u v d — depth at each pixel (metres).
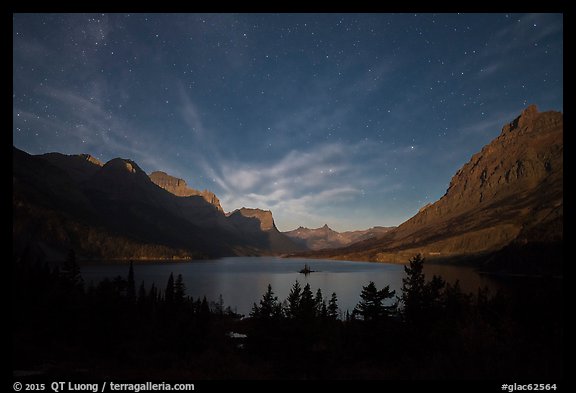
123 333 34.16
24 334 28.70
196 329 32.72
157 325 39.41
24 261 63.34
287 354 20.33
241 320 78.19
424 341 20.89
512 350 13.15
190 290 156.75
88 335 31.59
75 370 17.45
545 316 17.58
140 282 165.38
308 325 22.27
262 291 154.25
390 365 17.64
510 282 160.62
